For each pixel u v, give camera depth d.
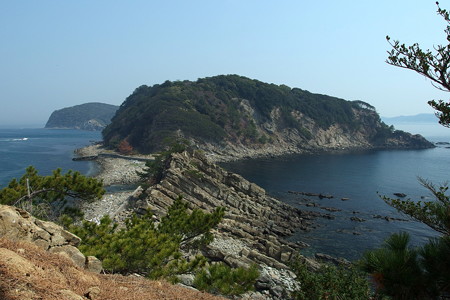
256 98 189.38
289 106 194.50
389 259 8.46
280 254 35.44
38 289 7.59
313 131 189.38
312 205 61.34
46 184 19.41
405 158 138.62
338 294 13.12
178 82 187.88
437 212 9.62
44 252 10.18
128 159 114.81
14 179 19.06
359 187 77.69
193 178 55.38
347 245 41.84
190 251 29.05
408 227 48.81
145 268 15.42
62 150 148.12
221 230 41.25
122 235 15.34
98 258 13.45
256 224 46.53
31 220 12.17
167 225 19.80
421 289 8.35
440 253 8.33
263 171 102.50
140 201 47.34
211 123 149.25
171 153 66.06
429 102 9.98
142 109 160.50
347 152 167.62
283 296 26.20
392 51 9.94
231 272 15.52
